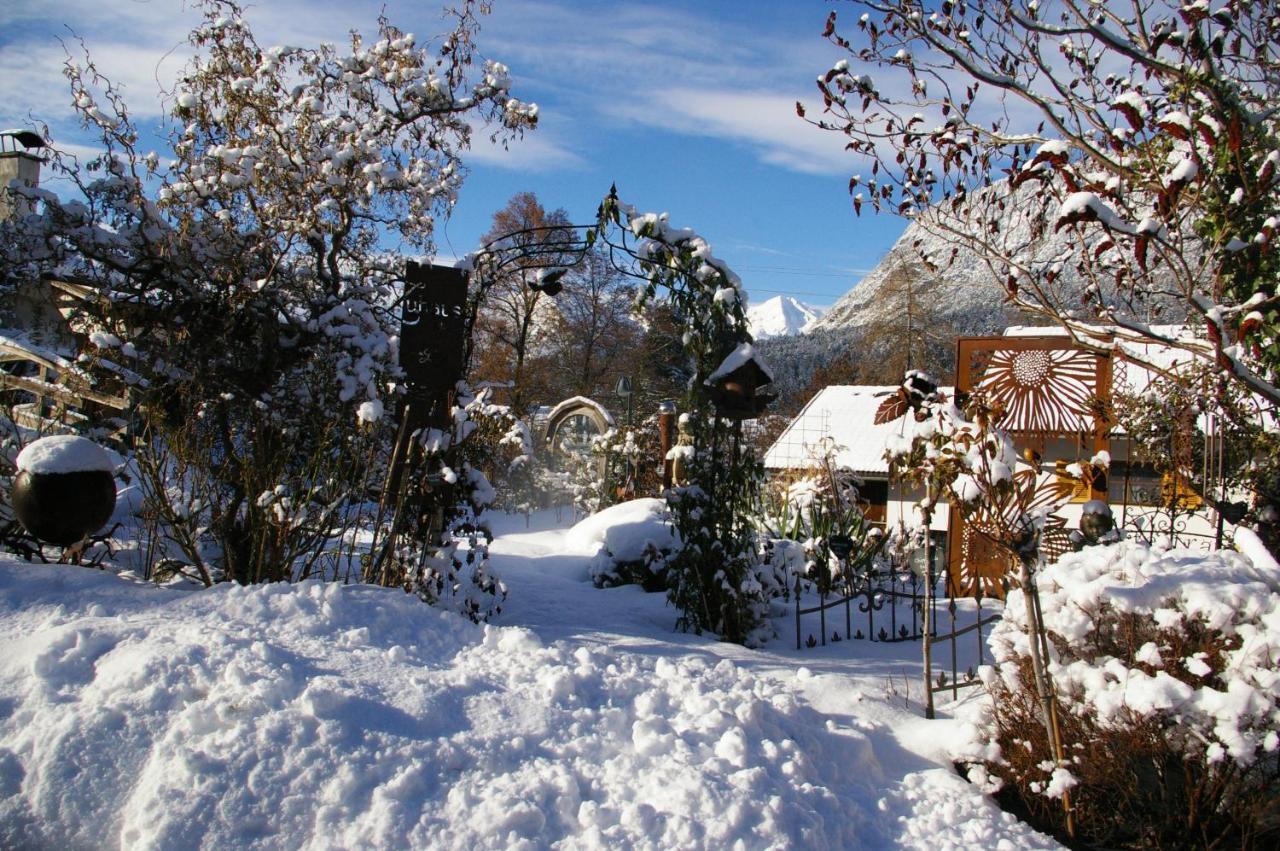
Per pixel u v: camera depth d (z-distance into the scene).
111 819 3.53
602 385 39.19
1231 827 4.05
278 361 7.18
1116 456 12.74
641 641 6.40
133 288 6.91
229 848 3.36
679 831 3.55
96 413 7.83
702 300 7.19
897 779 4.52
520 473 17.36
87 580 5.21
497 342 38.09
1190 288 5.14
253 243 7.30
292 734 3.75
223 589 5.34
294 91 8.03
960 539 9.44
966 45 6.47
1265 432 6.96
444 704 4.23
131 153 7.11
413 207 8.42
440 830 3.47
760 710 4.51
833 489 10.83
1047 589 4.72
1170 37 5.54
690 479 7.39
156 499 6.04
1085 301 6.52
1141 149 5.85
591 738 4.16
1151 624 4.35
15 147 10.23
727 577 7.08
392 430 6.99
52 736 3.73
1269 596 4.17
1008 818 4.20
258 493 6.15
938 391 4.95
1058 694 4.43
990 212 7.03
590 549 11.29
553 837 3.53
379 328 7.11
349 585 5.48
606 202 7.20
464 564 7.44
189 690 4.01
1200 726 3.99
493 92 8.77
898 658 6.64
